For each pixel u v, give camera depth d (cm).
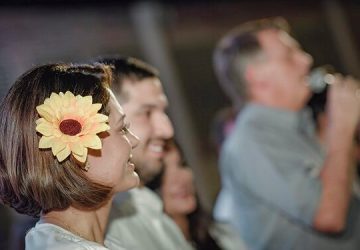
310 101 340
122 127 169
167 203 276
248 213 307
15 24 499
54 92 160
